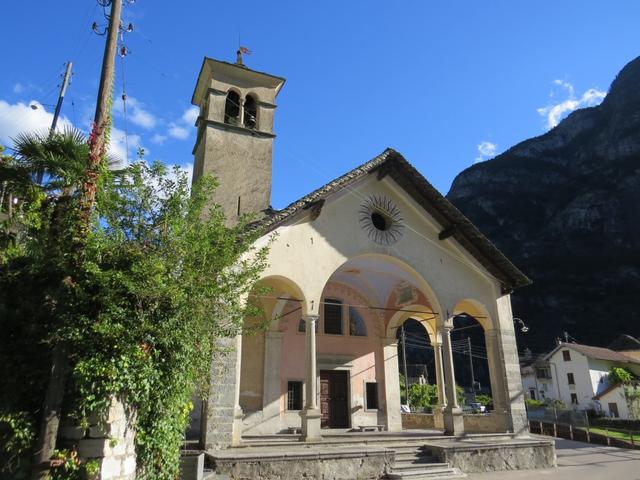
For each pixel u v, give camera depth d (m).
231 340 12.63
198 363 9.12
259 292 10.99
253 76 20.20
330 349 20.45
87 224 7.79
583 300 98.06
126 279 7.46
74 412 7.05
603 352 60.19
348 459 12.45
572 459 18.86
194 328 8.69
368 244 16.55
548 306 100.19
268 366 18.47
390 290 21.28
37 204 8.95
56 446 6.94
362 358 20.95
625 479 14.04
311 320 14.53
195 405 14.88
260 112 19.94
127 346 7.42
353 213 16.66
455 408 16.27
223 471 11.00
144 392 7.80
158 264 7.78
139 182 8.62
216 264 9.20
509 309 18.66
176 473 8.86
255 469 11.29
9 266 7.75
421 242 17.75
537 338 96.38
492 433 16.58
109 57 8.77
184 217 9.02
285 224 15.13
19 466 6.62
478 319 18.98
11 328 7.27
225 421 12.15
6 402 6.83
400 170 17.50
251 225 14.27
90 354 7.21
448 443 14.98
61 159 9.00
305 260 15.09
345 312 21.22
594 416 47.97
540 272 105.06
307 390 13.93
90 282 7.39
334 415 19.89
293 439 14.37
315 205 15.59
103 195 8.09
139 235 8.41
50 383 6.89
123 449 7.48
